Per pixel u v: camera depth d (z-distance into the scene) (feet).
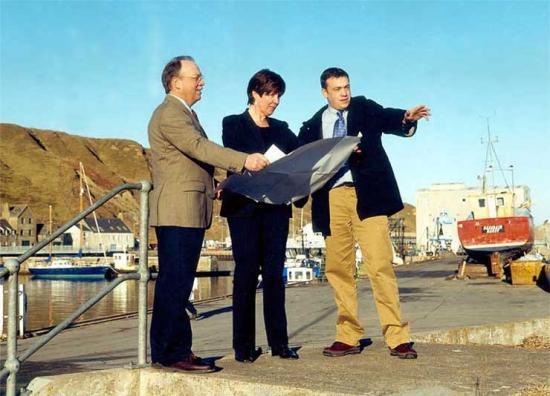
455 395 13.78
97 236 553.64
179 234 15.98
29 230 575.38
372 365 17.24
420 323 37.45
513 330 28.81
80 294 185.57
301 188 17.15
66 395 14.99
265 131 18.52
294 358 18.35
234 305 17.87
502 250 95.96
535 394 14.26
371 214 18.60
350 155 18.78
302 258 218.79
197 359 16.51
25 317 38.81
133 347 31.71
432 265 157.69
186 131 15.72
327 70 19.24
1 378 14.37
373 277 18.88
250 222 17.88
